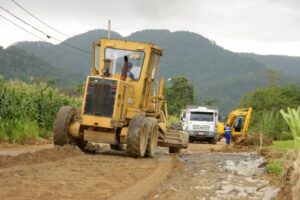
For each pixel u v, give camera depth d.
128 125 19.19
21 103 26.55
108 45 20.05
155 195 10.95
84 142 19.50
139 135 18.11
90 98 18.34
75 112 18.97
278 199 10.23
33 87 29.62
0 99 24.95
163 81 21.53
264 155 21.91
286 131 39.50
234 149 29.59
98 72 20.11
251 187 12.38
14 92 26.03
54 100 29.83
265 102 79.31
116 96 18.22
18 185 10.86
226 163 18.03
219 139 52.53
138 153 18.23
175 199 10.52
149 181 12.70
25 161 14.43
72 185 11.30
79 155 17.33
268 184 12.73
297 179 7.35
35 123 27.23
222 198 10.86
